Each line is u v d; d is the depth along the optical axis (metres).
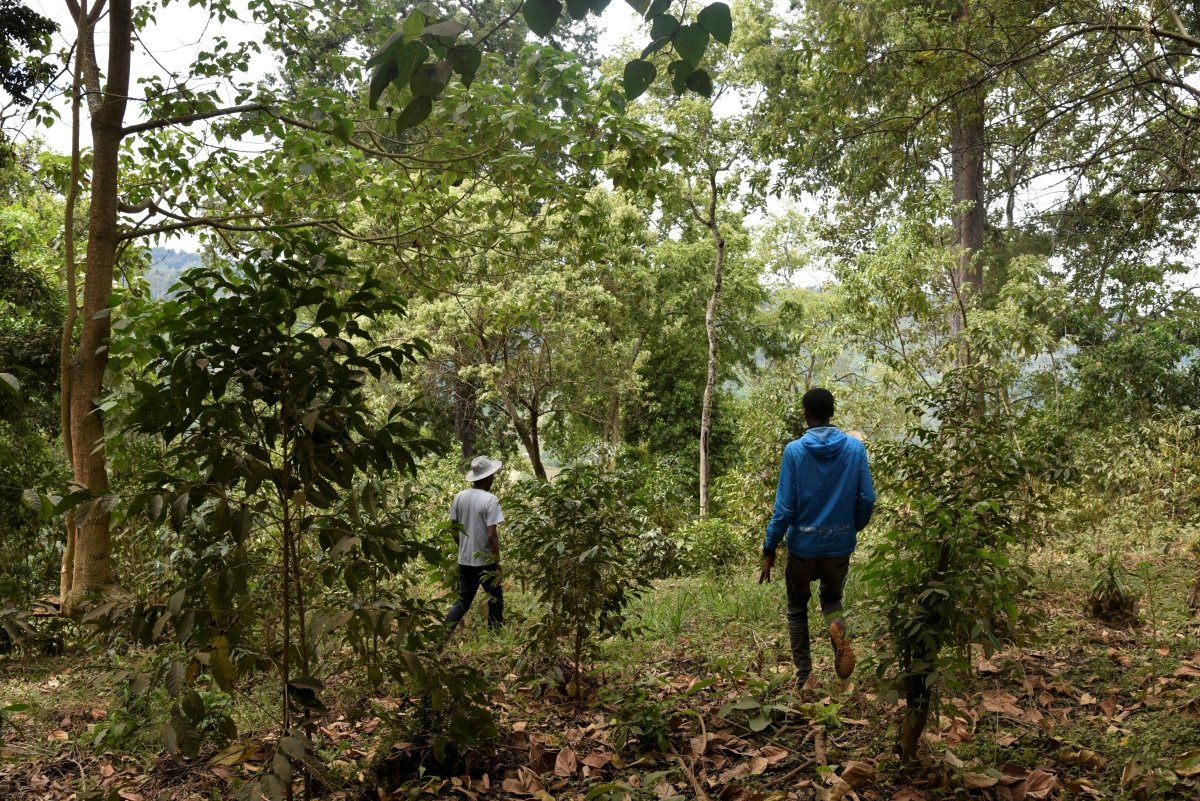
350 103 8.73
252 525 2.91
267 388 2.85
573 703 4.91
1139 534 9.15
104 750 4.23
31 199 14.00
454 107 8.27
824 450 4.71
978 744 3.70
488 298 13.02
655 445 29.73
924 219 13.29
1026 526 4.85
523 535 5.05
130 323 3.35
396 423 2.99
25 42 8.82
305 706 2.92
